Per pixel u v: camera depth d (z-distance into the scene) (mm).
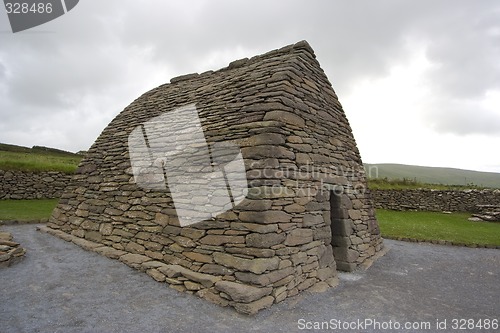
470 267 8156
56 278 5785
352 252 7543
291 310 4871
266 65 7309
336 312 4941
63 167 18219
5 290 5133
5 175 15227
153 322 4262
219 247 5516
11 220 10820
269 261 5012
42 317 4262
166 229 6566
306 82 7215
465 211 18312
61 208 9938
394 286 6418
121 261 6812
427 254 9539
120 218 7789
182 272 5598
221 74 8867
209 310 4680
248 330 4145
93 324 4137
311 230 6211
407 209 19516
